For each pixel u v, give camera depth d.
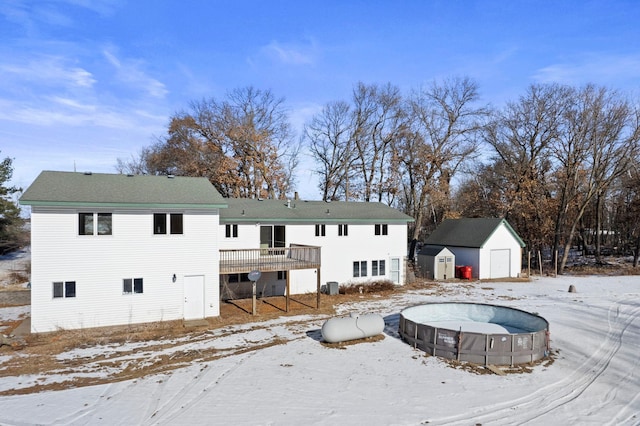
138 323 18.28
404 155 44.50
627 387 12.10
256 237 24.17
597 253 43.69
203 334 17.12
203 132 45.66
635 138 35.81
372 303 23.22
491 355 13.71
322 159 48.75
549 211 40.66
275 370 12.94
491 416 10.07
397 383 12.00
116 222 17.92
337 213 27.41
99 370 12.95
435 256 32.06
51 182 18.47
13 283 29.23
